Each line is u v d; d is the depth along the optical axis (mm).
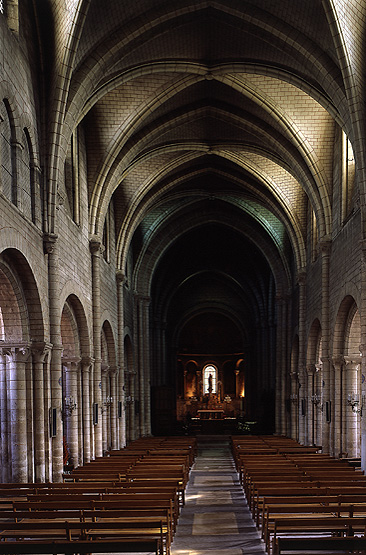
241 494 18484
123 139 25344
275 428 42469
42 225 17906
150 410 46219
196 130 30078
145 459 20250
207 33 21891
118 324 32781
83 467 18000
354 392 23672
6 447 16578
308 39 19719
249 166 32500
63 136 18688
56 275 18422
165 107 26562
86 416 23922
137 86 24250
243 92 24688
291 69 22172
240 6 19750
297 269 34719
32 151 17188
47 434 17609
